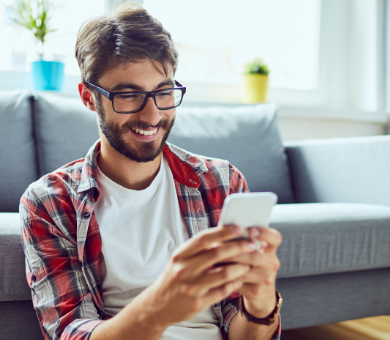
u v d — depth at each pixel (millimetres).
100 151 833
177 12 2053
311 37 2416
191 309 467
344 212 1157
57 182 796
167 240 777
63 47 1784
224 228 463
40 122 1349
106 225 768
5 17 1662
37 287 730
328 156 1564
